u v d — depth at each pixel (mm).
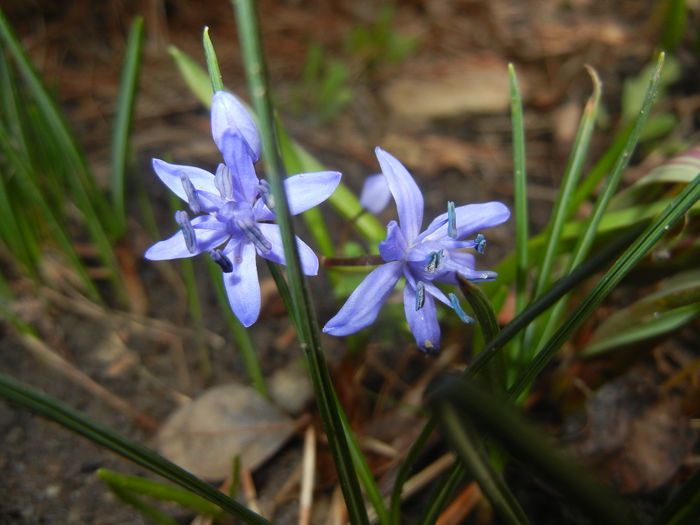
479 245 62
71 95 151
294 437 95
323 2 186
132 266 110
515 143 77
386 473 90
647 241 60
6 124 104
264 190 58
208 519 85
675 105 142
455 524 84
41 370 100
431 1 188
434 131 149
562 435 91
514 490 86
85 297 111
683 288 77
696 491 54
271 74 164
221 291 87
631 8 179
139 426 95
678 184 86
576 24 176
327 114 149
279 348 106
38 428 92
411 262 61
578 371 90
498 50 171
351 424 94
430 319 61
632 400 89
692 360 102
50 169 105
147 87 155
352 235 122
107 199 123
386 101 156
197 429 92
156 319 110
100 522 84
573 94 154
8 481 87
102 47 165
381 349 106
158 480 88
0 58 93
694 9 162
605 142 142
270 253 58
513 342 79
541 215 129
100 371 102
